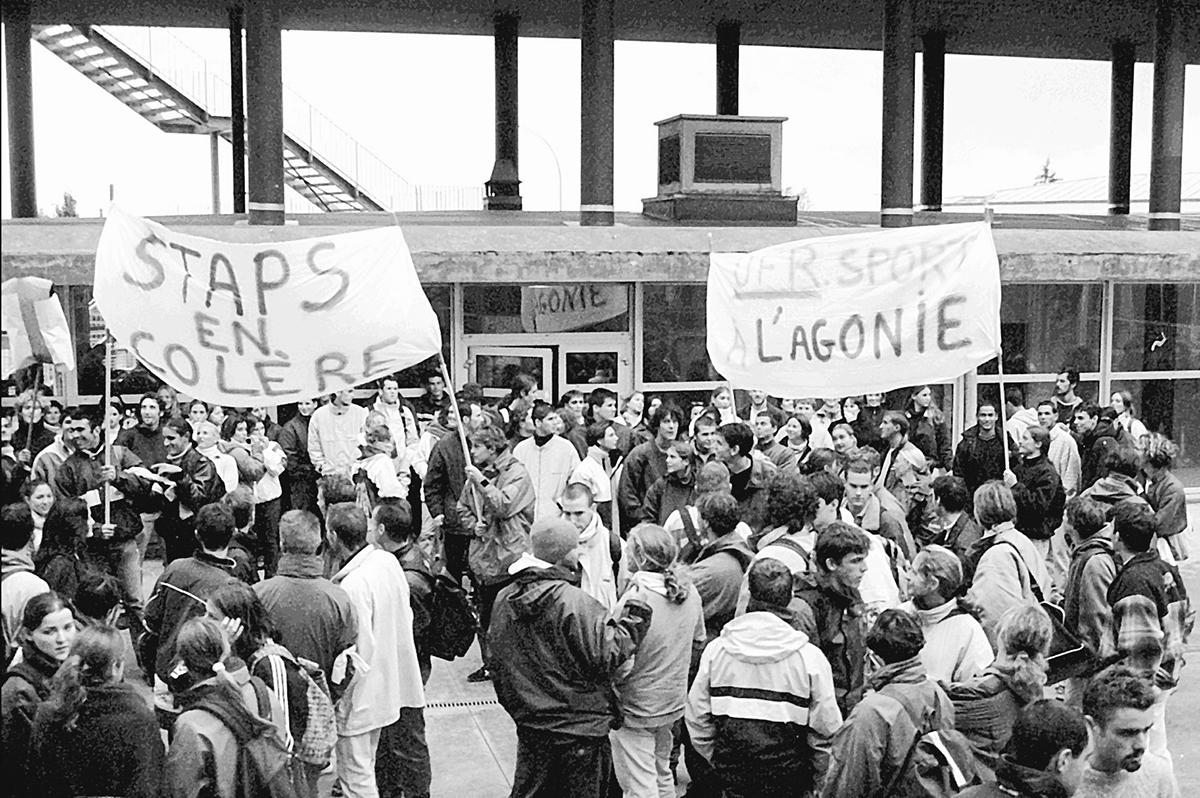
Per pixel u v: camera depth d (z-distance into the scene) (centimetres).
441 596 793
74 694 525
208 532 709
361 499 1141
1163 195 2158
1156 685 656
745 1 2477
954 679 637
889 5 1977
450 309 1739
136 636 973
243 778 520
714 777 677
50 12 2514
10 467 856
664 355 1800
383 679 707
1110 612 750
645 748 697
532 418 1207
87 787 528
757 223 2031
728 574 751
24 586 694
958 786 525
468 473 947
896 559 867
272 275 845
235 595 598
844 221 2175
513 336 1759
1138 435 1510
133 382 1594
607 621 655
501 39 2566
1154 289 1975
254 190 1762
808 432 1212
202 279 845
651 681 689
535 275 1634
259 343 851
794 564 725
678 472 1045
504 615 661
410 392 1734
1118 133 2856
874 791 528
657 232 1745
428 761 753
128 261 845
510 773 861
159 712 712
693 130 2028
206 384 856
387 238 859
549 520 668
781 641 611
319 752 625
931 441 1420
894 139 1981
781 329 976
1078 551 783
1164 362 1992
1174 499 981
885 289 967
